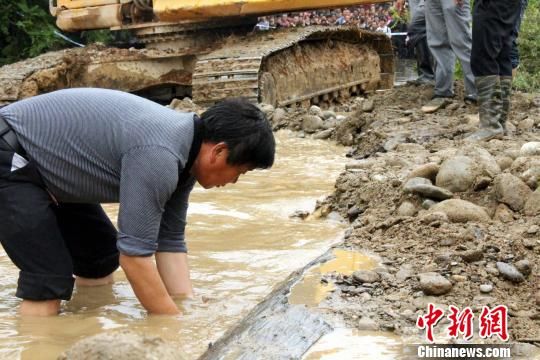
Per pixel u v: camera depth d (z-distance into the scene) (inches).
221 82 452.8
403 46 975.6
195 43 524.1
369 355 121.8
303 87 521.0
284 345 126.9
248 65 451.2
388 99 397.1
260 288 168.9
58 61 514.0
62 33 857.5
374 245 176.2
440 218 183.2
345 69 575.5
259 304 151.3
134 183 142.1
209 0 477.7
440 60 375.6
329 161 323.0
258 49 471.8
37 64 510.9
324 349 124.1
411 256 165.3
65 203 164.6
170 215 161.8
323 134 385.1
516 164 212.5
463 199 203.0
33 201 147.5
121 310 156.9
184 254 165.8
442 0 366.3
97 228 169.8
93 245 170.1
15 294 167.5
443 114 366.3
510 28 293.4
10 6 797.2
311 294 145.9
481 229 176.6
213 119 145.6
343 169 304.3
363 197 229.1
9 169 146.9
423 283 144.8
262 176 292.2
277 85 488.7
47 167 147.9
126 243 143.8
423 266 158.2
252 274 178.7
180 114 148.2
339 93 574.9
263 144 146.3
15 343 138.1
